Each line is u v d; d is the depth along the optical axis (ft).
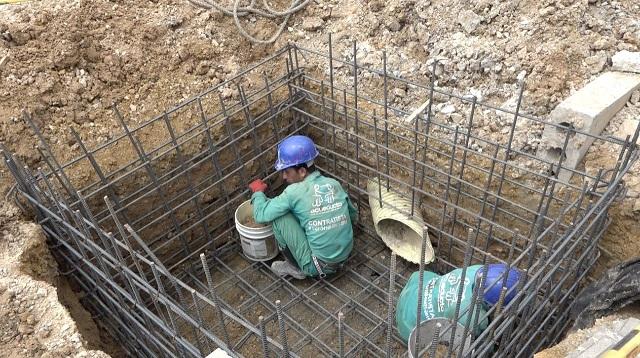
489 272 10.11
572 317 11.00
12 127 12.82
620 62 12.42
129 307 10.96
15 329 9.49
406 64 14.73
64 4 14.57
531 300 9.21
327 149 14.60
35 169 12.73
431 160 13.28
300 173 13.47
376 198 14.16
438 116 13.47
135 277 8.94
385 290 13.88
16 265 10.46
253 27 16.28
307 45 15.96
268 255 14.60
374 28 15.42
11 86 13.23
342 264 14.25
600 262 11.65
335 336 12.94
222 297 14.16
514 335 9.43
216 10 15.94
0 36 13.66
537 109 12.60
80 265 12.12
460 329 9.39
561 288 10.93
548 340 11.19
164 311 13.47
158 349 10.79
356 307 13.58
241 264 15.14
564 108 11.18
